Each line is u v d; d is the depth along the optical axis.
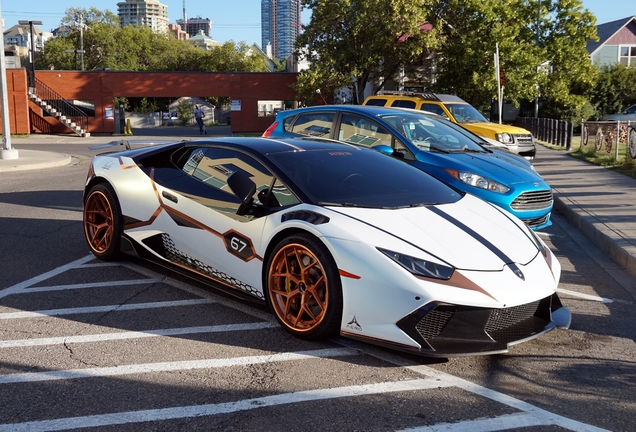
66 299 4.70
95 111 35.09
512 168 6.99
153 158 5.37
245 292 4.35
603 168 13.78
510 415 3.00
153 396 3.15
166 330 4.09
